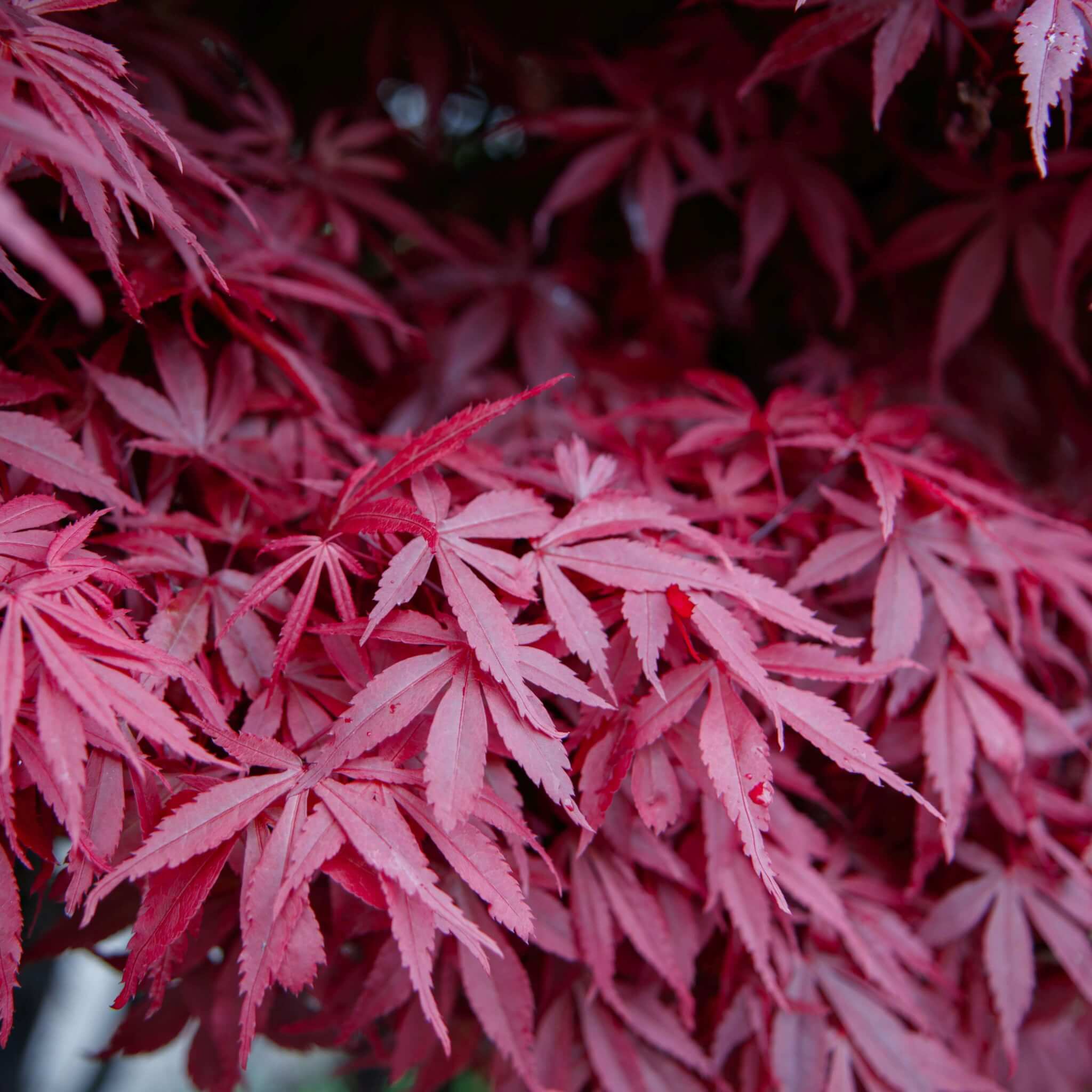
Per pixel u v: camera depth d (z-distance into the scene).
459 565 0.45
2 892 0.43
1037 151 0.46
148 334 0.51
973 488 0.51
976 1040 0.53
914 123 0.60
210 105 0.66
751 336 0.76
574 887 0.49
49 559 0.43
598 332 0.71
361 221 0.64
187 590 0.48
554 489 0.49
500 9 0.74
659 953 0.49
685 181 0.73
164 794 0.45
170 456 0.51
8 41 0.44
